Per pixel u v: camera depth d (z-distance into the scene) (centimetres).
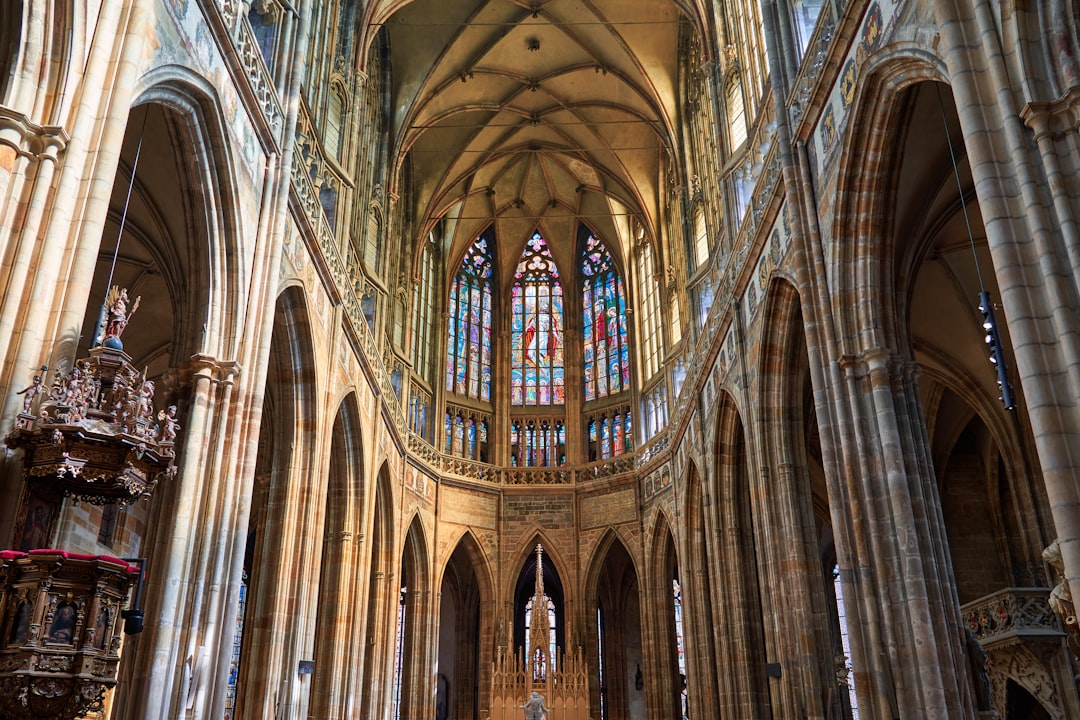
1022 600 1875
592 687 4034
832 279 1862
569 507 4347
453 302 4709
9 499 992
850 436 1750
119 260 2366
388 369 3612
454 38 3712
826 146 1919
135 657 1509
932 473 1689
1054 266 1061
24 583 931
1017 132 1133
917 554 1605
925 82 1691
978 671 1564
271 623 2186
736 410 2908
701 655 3247
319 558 2362
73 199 1113
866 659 1645
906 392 1741
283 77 2134
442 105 3997
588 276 4884
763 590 2380
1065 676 1819
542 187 4766
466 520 4200
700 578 3328
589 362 4725
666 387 4047
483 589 4181
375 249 3597
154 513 1705
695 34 3516
